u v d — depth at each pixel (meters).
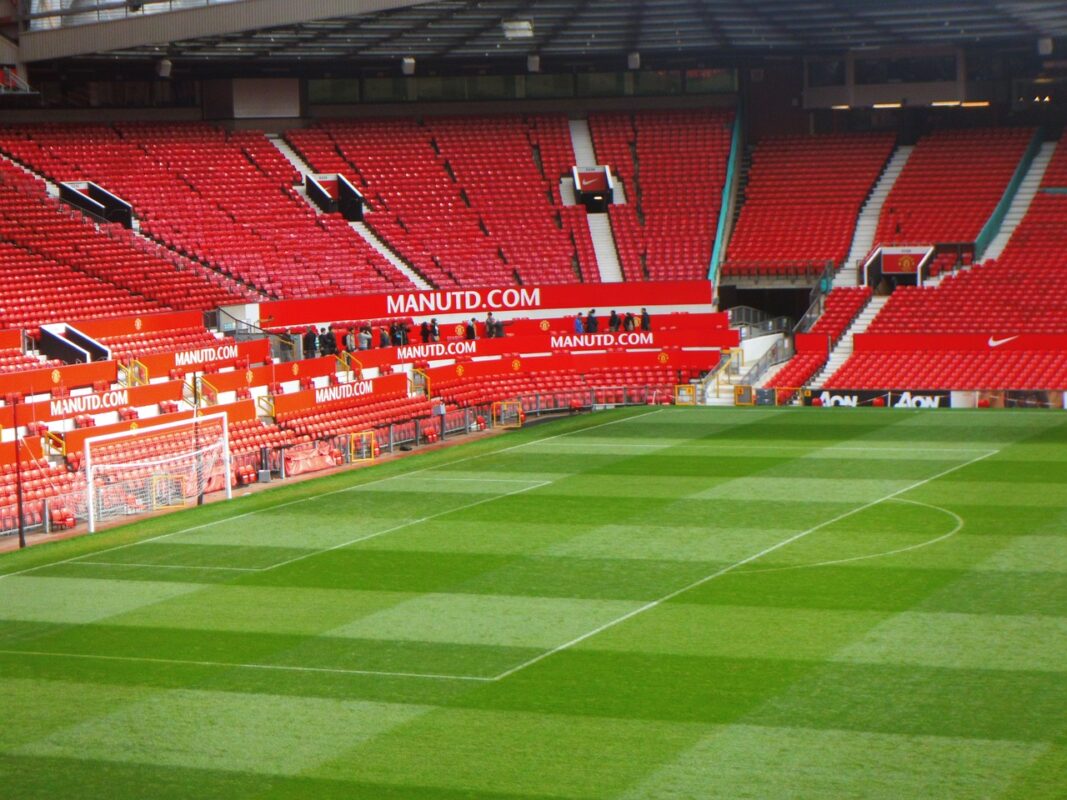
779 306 69.56
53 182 62.56
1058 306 58.72
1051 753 20.70
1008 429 48.06
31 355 50.16
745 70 72.88
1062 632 26.08
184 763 21.70
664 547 33.81
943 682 23.73
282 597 30.80
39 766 21.77
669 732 22.14
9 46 60.53
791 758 20.94
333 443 49.06
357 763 21.45
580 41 65.88
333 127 71.25
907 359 57.28
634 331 61.28
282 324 59.47
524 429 52.88
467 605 29.58
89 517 39.38
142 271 58.59
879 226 66.19
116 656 27.09
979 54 69.69
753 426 50.91
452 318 62.66
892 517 35.88
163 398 49.03
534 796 20.05
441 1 55.97
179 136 68.25
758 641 26.38
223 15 57.81
